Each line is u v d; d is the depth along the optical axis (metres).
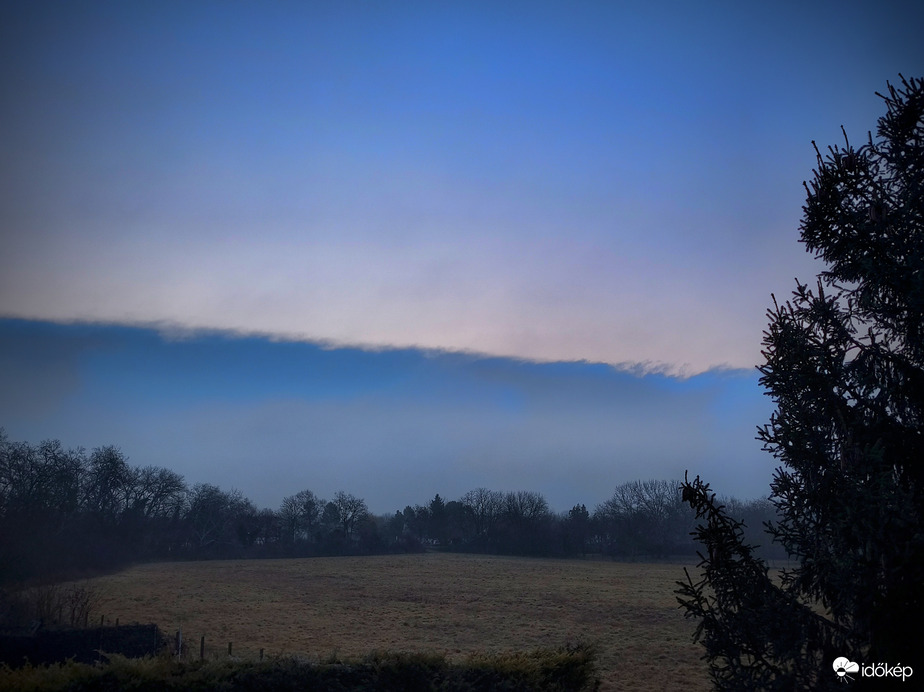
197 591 60.03
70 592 46.03
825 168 8.45
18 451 70.19
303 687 11.84
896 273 7.60
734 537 8.24
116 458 100.62
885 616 6.79
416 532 151.12
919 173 8.01
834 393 8.13
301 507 144.00
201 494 125.00
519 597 56.84
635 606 50.78
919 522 7.06
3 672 11.41
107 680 11.17
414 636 36.94
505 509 137.50
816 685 7.32
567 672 13.91
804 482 8.15
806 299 8.60
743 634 7.86
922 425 7.68
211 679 11.61
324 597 56.94
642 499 119.38
